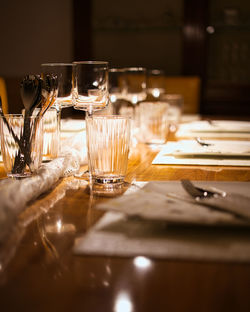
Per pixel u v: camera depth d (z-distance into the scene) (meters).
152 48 3.33
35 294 0.39
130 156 1.09
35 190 0.65
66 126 1.50
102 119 0.76
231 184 0.75
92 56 3.44
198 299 0.38
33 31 3.73
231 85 3.24
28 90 0.73
